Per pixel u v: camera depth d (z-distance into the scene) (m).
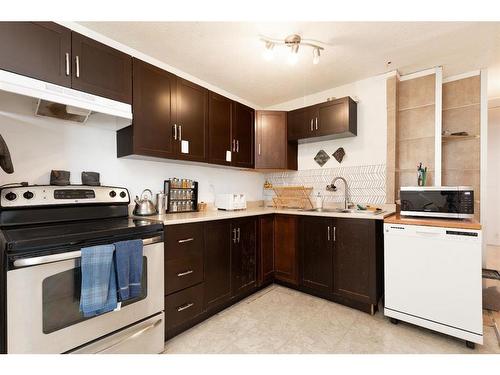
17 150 1.60
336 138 2.98
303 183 3.30
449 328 1.68
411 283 1.84
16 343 1.06
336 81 2.82
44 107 1.54
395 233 1.92
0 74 1.24
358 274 2.18
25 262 1.06
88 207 1.73
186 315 1.84
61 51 1.50
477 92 2.59
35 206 1.49
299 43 1.97
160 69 2.04
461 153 2.69
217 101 2.58
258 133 3.08
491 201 4.41
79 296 1.23
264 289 2.68
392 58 2.33
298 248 2.60
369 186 2.75
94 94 1.63
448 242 1.70
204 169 2.82
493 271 2.29
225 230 2.22
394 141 2.59
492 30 1.91
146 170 2.28
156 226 1.60
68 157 1.81
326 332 1.84
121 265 1.31
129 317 1.44
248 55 2.25
